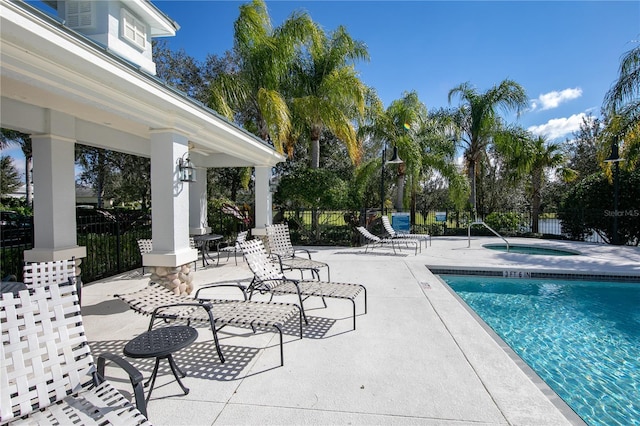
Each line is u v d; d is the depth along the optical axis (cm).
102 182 1830
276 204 1336
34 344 199
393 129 1448
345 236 1288
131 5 663
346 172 1861
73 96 367
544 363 402
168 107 474
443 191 2311
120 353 357
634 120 1154
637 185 1284
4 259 601
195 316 338
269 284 481
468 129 1719
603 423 290
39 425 174
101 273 745
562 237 1506
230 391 283
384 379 302
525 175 1702
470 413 253
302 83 1334
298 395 277
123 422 176
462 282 783
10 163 2594
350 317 462
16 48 285
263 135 1366
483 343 377
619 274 766
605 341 464
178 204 519
